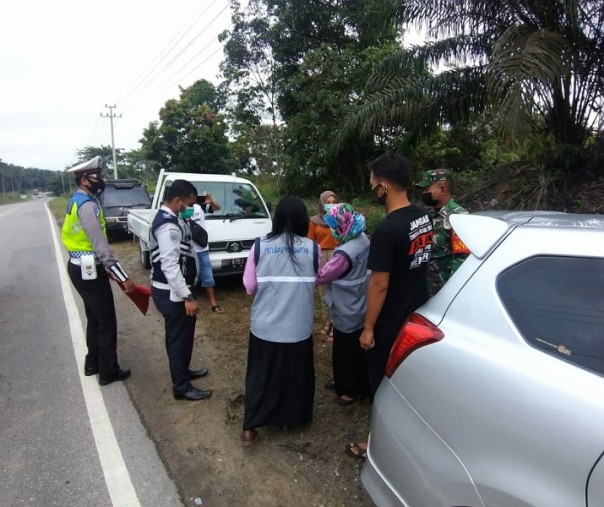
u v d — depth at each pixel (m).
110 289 3.78
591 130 6.16
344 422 3.21
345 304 3.14
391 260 2.33
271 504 2.44
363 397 3.45
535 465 1.34
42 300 6.57
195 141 22.11
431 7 6.70
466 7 6.44
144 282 7.53
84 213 3.46
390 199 2.45
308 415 3.02
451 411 1.60
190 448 2.94
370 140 12.13
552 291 1.55
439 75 6.92
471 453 1.52
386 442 1.89
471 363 1.58
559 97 5.96
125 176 48.94
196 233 5.36
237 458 2.83
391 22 7.36
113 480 2.63
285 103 14.23
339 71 11.79
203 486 2.58
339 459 2.81
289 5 13.30
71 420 3.27
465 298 1.72
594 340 1.44
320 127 11.84
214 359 4.30
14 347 4.71
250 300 6.18
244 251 6.27
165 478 2.65
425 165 11.74
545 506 1.30
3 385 3.84
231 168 22.50
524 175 6.40
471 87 6.77
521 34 5.42
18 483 2.61
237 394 3.63
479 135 11.43
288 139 13.76
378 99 7.30
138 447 2.95
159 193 7.13
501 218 1.90
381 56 11.28
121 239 12.73
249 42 14.80
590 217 1.90
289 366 2.88
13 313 5.95
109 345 3.75
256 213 6.84
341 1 13.13
